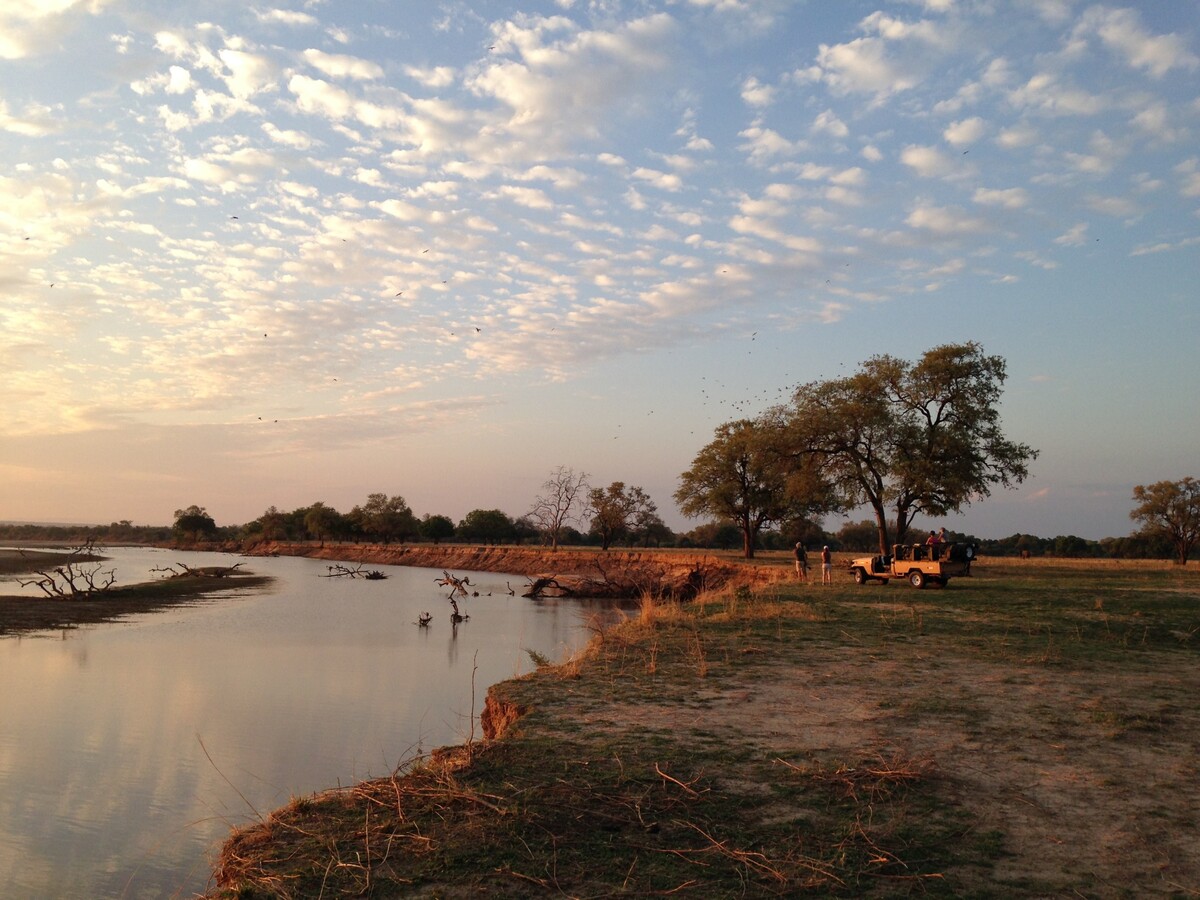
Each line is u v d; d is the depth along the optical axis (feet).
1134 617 61.98
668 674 39.91
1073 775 24.11
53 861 32.63
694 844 18.79
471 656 89.86
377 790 22.54
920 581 94.02
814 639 51.47
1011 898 16.28
